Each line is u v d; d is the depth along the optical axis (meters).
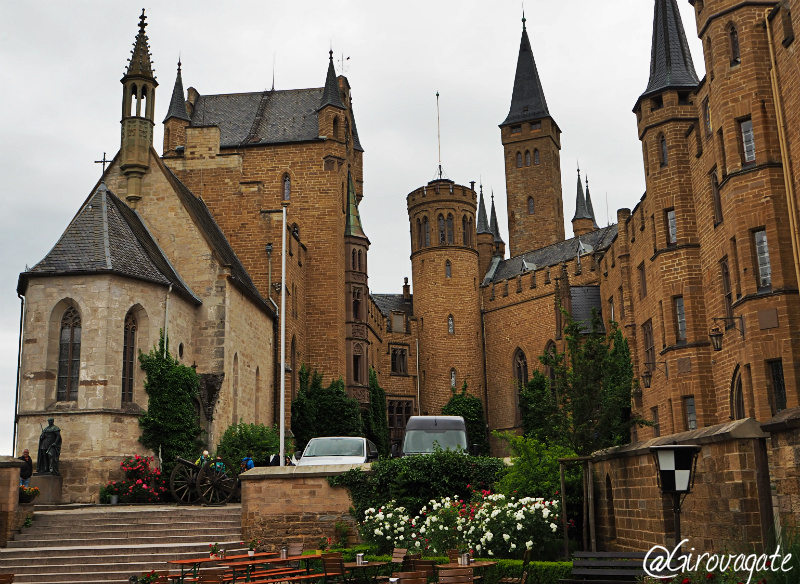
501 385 74.25
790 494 11.38
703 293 31.73
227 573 17.64
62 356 29.92
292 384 46.19
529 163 94.81
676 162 33.06
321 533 22.02
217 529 22.56
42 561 19.97
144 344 31.06
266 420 41.66
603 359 24.33
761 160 24.75
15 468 22.03
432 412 75.62
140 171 36.97
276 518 22.23
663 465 11.83
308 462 26.14
